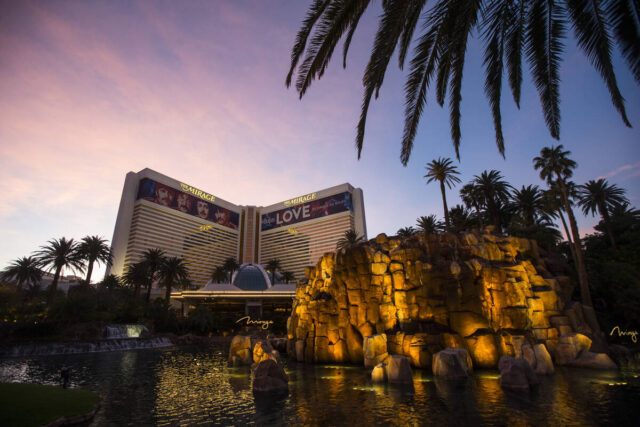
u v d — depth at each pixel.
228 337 71.81
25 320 47.00
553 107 6.60
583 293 33.53
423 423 11.71
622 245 48.03
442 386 17.84
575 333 24.33
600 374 20.02
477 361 23.61
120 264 126.88
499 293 25.66
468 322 24.59
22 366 31.02
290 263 182.62
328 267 34.00
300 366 28.25
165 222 146.62
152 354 43.22
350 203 174.00
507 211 53.22
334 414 13.23
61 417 12.19
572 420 11.58
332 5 6.31
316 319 31.38
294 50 6.57
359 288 29.44
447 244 29.91
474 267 26.38
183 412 14.19
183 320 68.81
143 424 12.50
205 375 25.11
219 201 184.12
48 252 56.12
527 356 21.80
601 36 5.29
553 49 6.36
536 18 6.31
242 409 14.49
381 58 6.27
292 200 193.12
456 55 6.29
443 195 52.00
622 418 11.59
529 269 28.41
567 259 43.97
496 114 6.75
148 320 62.88
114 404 15.73
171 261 72.88
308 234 180.50
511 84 7.21
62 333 47.62
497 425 11.28
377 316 27.97
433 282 26.77
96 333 50.97
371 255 29.69
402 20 5.98
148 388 19.95
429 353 24.20
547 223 47.78
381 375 19.98
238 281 108.69
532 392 15.87
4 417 11.64
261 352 27.69
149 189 142.00
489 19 6.01
